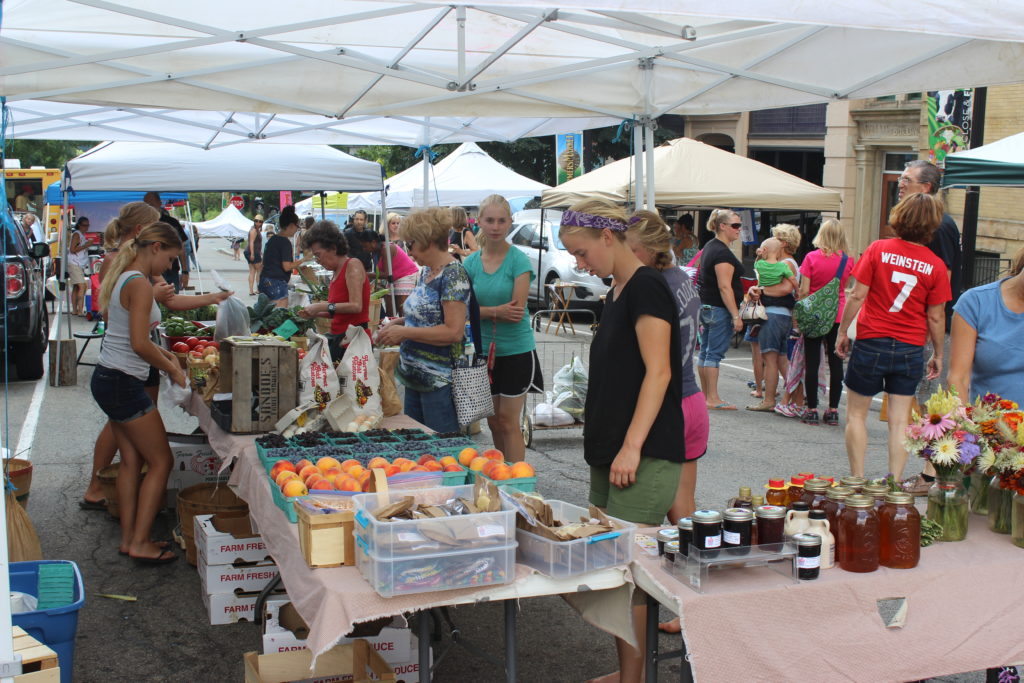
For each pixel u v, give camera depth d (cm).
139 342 493
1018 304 429
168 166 985
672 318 348
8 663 288
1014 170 750
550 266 1694
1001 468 337
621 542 306
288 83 644
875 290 590
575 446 830
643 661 351
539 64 664
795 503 317
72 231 1689
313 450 398
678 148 1131
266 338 477
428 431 456
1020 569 316
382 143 1040
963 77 583
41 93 585
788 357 998
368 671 355
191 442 627
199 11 552
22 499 550
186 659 424
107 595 489
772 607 287
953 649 306
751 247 1977
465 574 286
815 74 632
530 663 426
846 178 1969
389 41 623
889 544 305
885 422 934
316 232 708
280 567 335
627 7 320
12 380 1097
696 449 411
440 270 503
